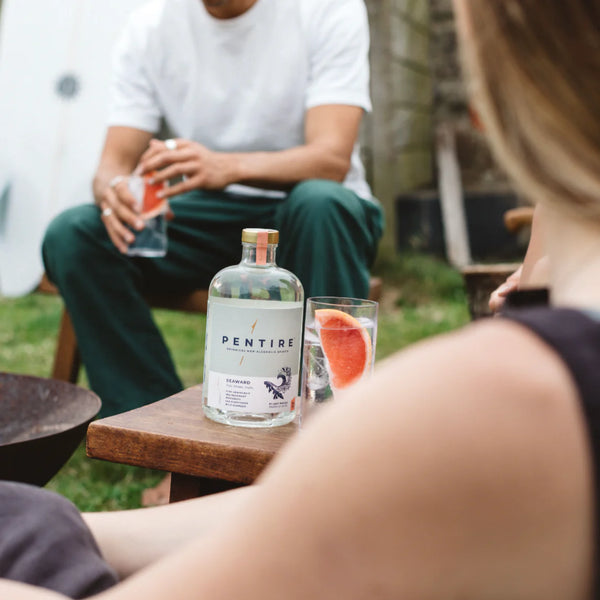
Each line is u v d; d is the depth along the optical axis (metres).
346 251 2.04
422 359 0.39
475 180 6.51
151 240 2.19
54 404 1.46
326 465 0.39
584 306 0.42
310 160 2.19
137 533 0.81
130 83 2.49
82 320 2.17
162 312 4.28
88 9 4.65
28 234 4.40
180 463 1.03
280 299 1.15
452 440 0.36
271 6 2.31
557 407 0.36
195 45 2.38
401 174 5.94
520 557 0.36
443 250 6.05
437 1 6.63
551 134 0.41
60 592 0.63
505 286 1.16
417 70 6.25
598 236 0.44
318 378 1.06
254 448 1.00
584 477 0.36
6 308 4.27
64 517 0.68
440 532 0.36
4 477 1.12
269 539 0.40
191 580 0.42
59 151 4.50
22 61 4.64
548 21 0.41
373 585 0.37
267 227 2.30
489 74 0.43
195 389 1.30
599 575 0.37
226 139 2.40
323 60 2.29
